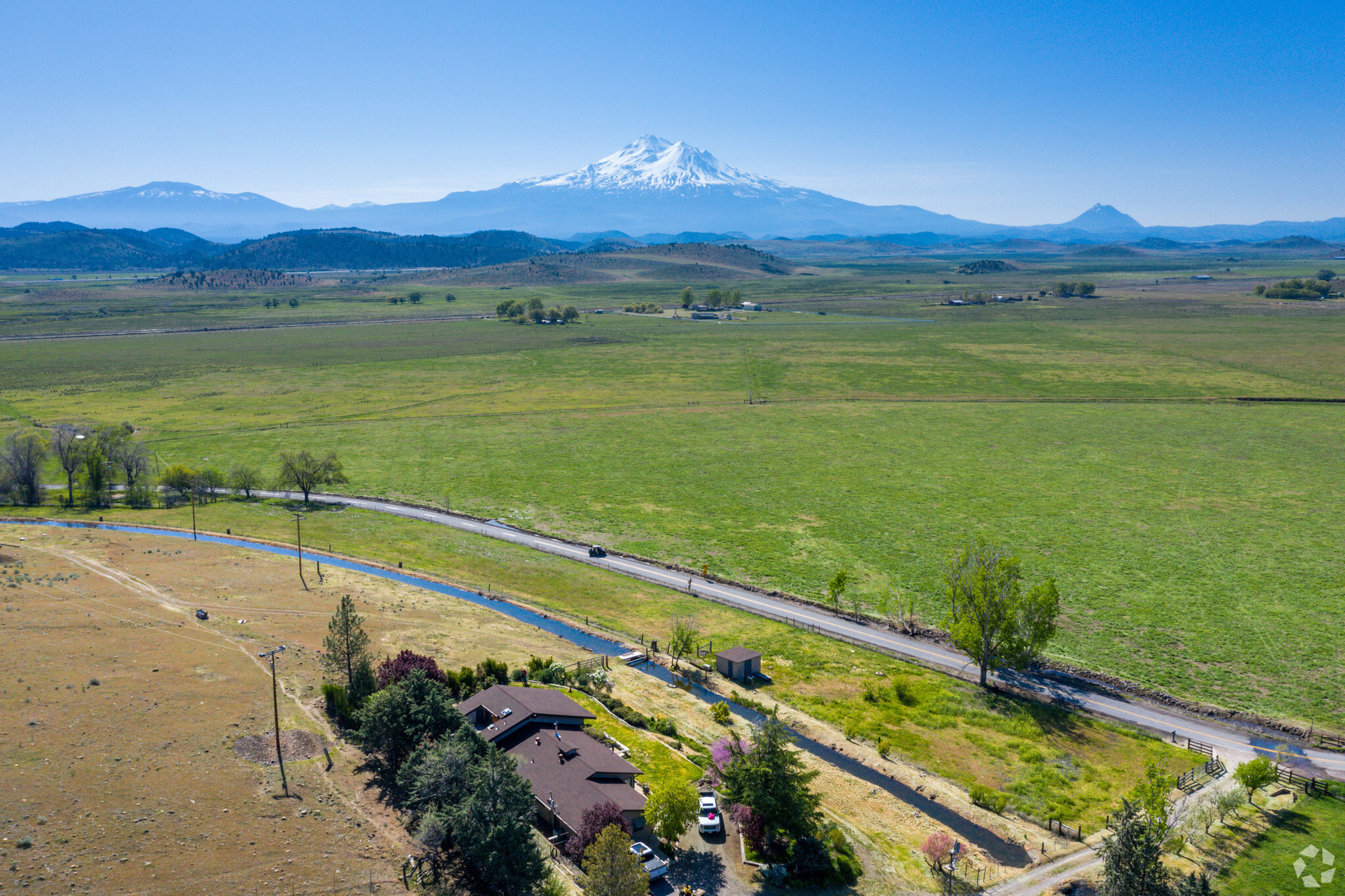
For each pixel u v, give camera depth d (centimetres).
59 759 5131
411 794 5075
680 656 8006
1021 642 7331
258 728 5784
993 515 12269
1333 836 5353
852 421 18650
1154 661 7994
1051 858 5234
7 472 13225
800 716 6988
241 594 8644
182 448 16525
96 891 4122
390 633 7862
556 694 6550
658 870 4862
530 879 4512
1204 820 5503
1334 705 7200
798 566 10494
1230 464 14738
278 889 4306
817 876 4956
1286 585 9694
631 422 18800
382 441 17100
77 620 7419
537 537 11606
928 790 5962
